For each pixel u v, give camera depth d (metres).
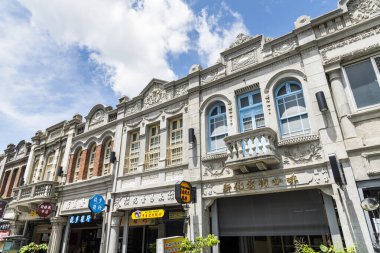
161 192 10.26
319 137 7.33
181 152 10.66
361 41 7.57
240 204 8.66
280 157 7.82
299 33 8.86
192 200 8.97
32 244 11.48
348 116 7.03
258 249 10.70
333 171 6.43
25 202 15.13
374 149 6.42
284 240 10.99
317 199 7.38
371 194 6.29
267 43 9.54
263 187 7.82
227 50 10.61
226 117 9.76
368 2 7.92
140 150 12.00
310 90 7.90
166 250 7.20
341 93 7.38
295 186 7.29
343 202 6.41
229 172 8.68
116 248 10.93
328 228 6.95
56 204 14.60
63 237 14.14
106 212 11.66
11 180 19.78
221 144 9.55
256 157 7.61
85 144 15.08
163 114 11.82
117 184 12.03
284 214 7.78
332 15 8.31
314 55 8.22
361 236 5.95
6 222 17.25
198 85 10.90
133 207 10.88
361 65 7.51
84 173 14.18
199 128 10.12
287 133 8.22
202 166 9.46
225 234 8.58
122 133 13.23
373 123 6.70
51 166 16.75
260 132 7.82
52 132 18.25
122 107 13.95
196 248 6.95
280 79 8.77
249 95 9.54
